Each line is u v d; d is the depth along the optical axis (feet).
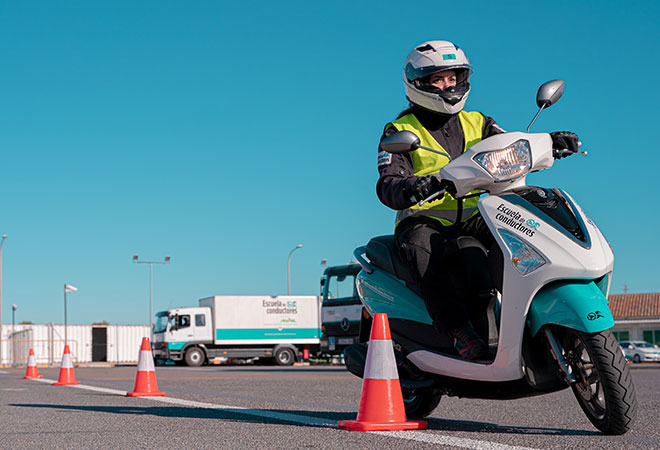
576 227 12.92
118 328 169.78
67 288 162.61
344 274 78.59
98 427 16.83
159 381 42.11
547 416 18.47
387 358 14.99
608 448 12.01
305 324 117.50
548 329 12.80
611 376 12.48
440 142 15.52
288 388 32.96
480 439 13.35
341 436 13.97
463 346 13.94
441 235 14.69
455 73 15.39
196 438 14.39
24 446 14.02
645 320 159.02
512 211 13.24
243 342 114.32
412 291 15.83
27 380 46.24
